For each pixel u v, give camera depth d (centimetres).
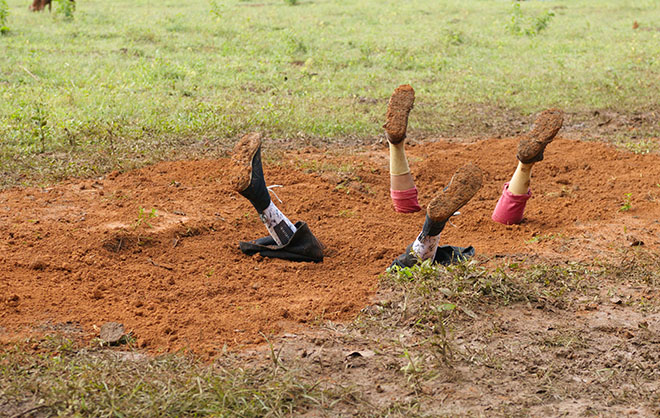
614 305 471
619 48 1719
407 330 427
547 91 1273
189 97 1156
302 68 1416
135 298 464
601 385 372
